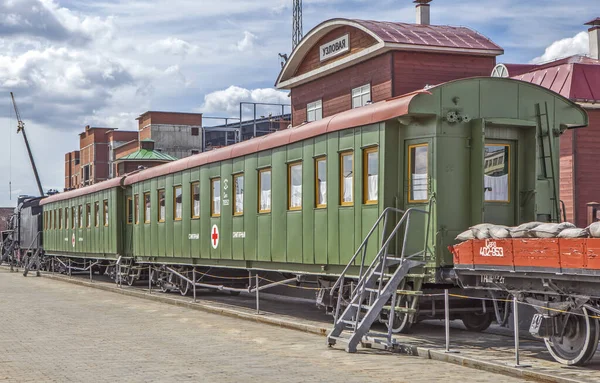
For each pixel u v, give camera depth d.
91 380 10.05
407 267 12.79
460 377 9.96
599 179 24.98
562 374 9.68
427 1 31.61
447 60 28.33
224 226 19.94
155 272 26.45
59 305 21.69
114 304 22.00
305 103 32.84
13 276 39.69
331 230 15.22
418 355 11.84
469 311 13.67
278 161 17.27
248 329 15.73
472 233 11.88
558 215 13.95
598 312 9.79
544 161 13.88
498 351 11.74
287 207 16.88
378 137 13.85
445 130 13.27
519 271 10.50
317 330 14.83
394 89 27.42
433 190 13.16
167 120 63.84
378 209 13.81
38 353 12.52
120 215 29.59
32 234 44.97
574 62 25.98
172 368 10.91
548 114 13.89
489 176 13.50
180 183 22.97
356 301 13.49
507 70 26.67
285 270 17.17
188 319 17.81
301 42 31.73
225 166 19.94
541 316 10.55
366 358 11.69
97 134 74.75
